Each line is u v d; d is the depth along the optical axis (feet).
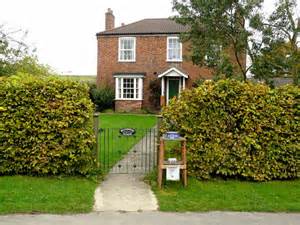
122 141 30.12
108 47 64.85
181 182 17.67
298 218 13.57
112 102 63.10
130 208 14.35
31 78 18.74
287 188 17.28
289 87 18.86
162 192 16.34
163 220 13.16
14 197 14.96
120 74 63.26
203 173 18.28
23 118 17.85
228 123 18.28
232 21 40.47
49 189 16.16
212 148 18.21
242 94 18.25
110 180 18.21
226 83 18.28
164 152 18.12
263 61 39.96
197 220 13.21
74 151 17.98
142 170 20.22
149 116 54.19
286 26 39.88
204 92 18.15
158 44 62.90
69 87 18.15
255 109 18.21
